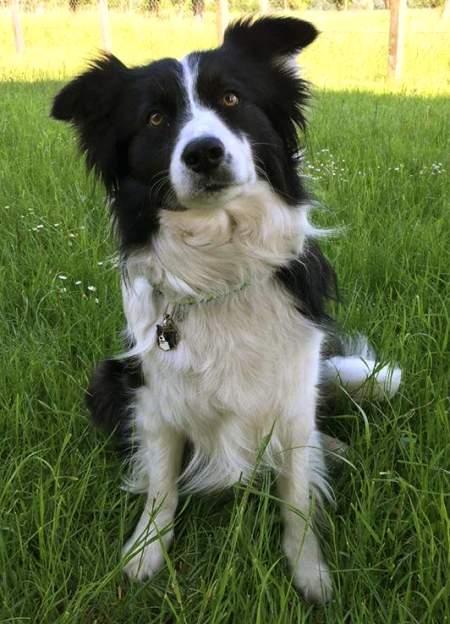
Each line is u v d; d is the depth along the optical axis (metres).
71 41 5.30
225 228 0.76
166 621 0.70
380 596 0.69
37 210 1.45
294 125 0.82
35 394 0.92
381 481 0.78
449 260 1.17
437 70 3.95
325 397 0.91
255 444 0.80
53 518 0.73
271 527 0.78
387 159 1.78
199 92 0.76
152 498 0.80
